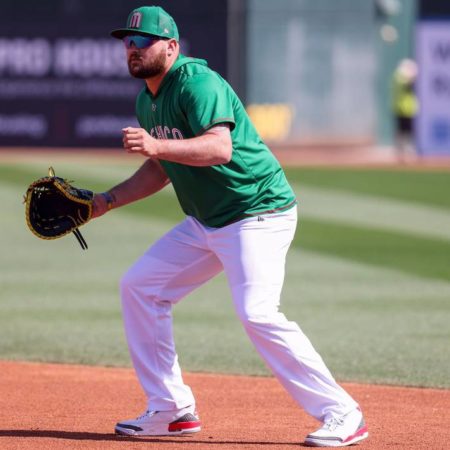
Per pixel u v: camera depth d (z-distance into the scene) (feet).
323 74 318.45
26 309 121.19
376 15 328.08
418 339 105.91
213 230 65.10
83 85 315.58
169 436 67.72
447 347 102.37
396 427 71.05
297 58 315.78
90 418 73.82
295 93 317.01
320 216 197.67
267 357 64.49
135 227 187.32
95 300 126.52
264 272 63.93
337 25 318.24
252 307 63.57
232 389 84.79
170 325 68.03
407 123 332.80
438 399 81.35
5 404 78.38
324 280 139.33
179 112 62.39
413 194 228.02
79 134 317.01
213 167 63.00
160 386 67.67
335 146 321.11
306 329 110.42
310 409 64.54
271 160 64.54
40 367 93.56
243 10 310.86
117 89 314.14
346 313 118.62
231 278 64.54
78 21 314.14
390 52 341.62
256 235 64.08
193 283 68.44
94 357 98.22
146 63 62.18
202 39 311.06
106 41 312.91
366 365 94.79
